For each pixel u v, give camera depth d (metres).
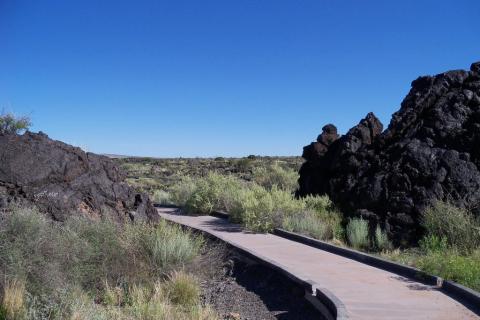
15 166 12.16
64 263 9.72
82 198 12.93
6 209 10.59
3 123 18.83
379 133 21.09
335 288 9.96
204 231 16.64
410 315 8.22
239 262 13.16
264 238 16.42
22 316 7.29
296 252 13.91
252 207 18.27
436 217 14.73
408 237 15.81
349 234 16.56
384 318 8.05
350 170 19.91
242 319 9.38
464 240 13.77
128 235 11.83
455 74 19.47
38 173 12.35
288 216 18.41
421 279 10.70
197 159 81.31
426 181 16.62
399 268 11.53
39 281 8.67
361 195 17.94
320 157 22.88
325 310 8.85
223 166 61.19
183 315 8.73
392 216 16.41
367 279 10.77
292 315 9.40
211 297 10.74
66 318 7.50
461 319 8.01
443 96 19.06
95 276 10.18
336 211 19.00
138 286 10.34
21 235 9.20
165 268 11.39
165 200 29.97
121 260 10.92
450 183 16.19
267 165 56.38
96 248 10.62
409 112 19.39
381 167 18.38
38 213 10.48
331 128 23.80
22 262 8.74
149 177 52.22
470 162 16.44
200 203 23.56
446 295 9.49
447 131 17.66
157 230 12.38
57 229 10.54
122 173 14.89
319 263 12.45
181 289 10.16
